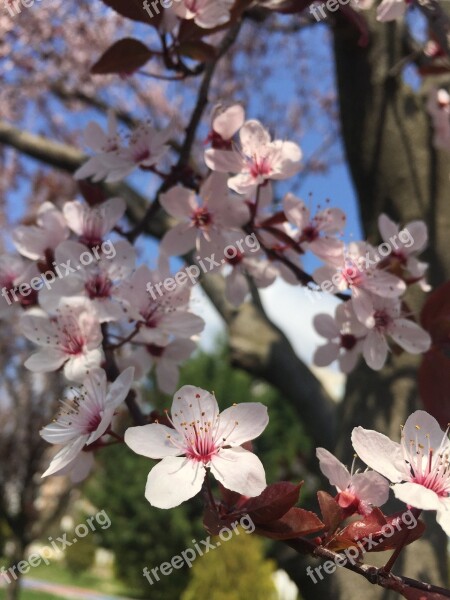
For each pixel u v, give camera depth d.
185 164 0.13
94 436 0.09
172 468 0.08
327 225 0.13
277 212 0.13
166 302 0.12
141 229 0.14
